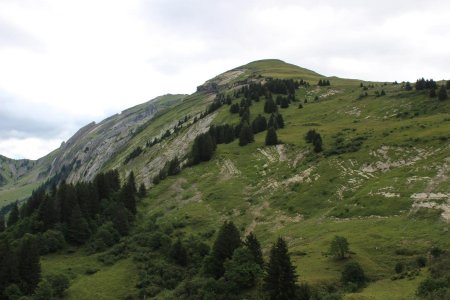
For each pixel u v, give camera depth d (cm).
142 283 10219
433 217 9594
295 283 7475
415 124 15762
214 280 8488
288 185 13950
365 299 6341
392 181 11900
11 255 10088
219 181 15788
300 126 19838
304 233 10794
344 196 12312
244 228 12212
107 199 15512
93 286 10200
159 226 13175
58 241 12519
